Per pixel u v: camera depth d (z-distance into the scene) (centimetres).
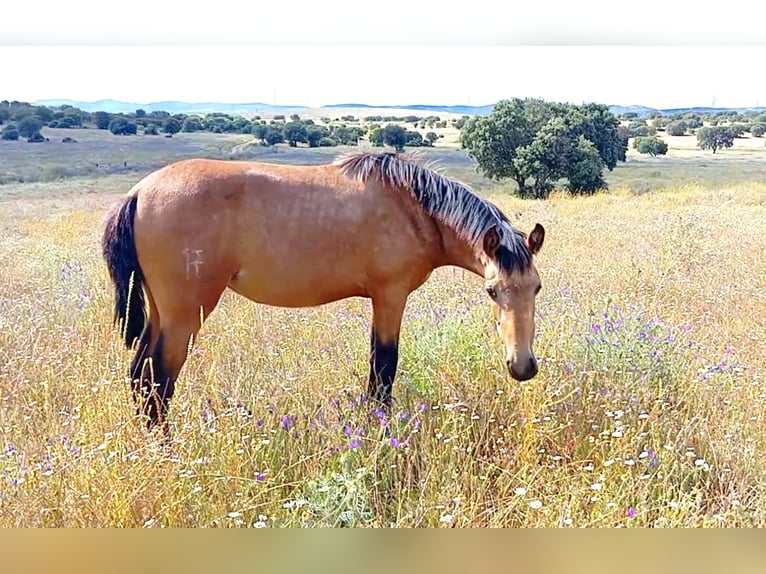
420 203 420
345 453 334
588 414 385
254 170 405
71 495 287
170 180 394
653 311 592
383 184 414
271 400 405
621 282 714
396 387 440
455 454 343
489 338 471
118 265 394
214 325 571
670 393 418
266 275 406
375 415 380
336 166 422
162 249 386
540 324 512
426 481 313
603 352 434
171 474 306
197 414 363
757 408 399
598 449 355
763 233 1070
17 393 401
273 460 340
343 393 421
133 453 312
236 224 394
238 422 356
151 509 291
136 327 403
